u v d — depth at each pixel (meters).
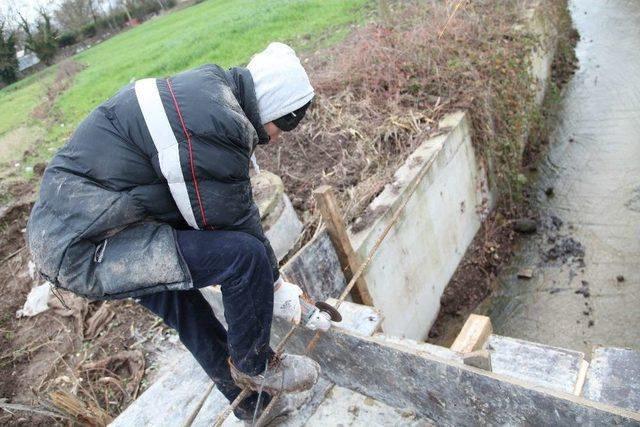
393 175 5.33
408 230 5.17
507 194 7.16
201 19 16.38
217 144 1.84
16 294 5.48
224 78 2.00
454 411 2.45
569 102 9.34
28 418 3.90
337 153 6.05
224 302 2.11
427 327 5.86
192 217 1.94
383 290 4.88
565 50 10.68
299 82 2.09
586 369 2.88
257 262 2.04
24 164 8.68
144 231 2.00
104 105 1.98
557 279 5.95
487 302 6.07
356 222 4.76
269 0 15.05
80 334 4.60
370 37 7.68
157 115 1.83
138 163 1.90
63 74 15.55
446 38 7.27
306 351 2.90
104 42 22.45
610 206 6.63
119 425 3.11
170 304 2.39
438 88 6.57
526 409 2.08
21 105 14.10
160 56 12.43
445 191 5.83
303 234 4.90
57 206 1.93
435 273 5.88
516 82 7.25
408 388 2.57
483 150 6.61
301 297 2.55
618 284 5.60
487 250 6.59
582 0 13.65
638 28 11.05
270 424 2.91
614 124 8.23
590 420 1.87
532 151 8.12
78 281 1.96
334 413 2.89
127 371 4.12
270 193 4.60
